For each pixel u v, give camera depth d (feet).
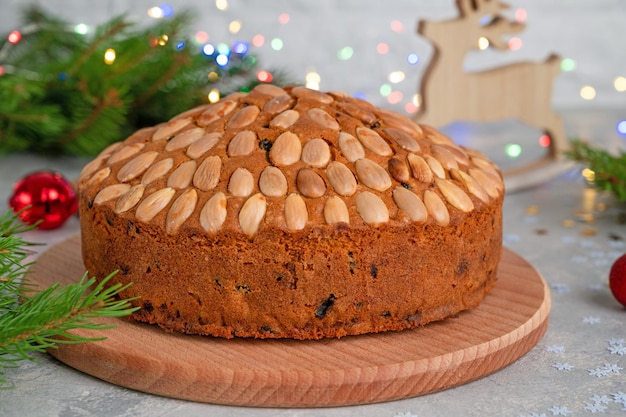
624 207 3.09
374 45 4.53
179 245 2.02
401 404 1.96
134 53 3.32
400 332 2.07
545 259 2.67
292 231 1.98
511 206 3.11
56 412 1.92
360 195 2.03
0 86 3.21
